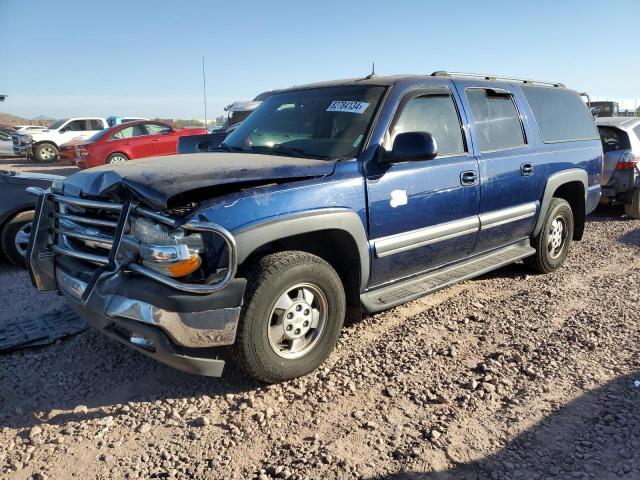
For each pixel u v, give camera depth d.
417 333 4.29
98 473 2.73
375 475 2.68
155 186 3.07
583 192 6.17
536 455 2.82
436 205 4.27
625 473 2.68
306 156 3.99
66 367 3.77
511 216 5.05
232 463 2.79
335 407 3.28
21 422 3.16
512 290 5.37
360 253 3.77
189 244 3.01
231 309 3.09
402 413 3.21
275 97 4.99
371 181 3.82
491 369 3.66
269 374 3.40
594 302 4.95
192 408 3.28
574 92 6.42
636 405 3.24
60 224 3.78
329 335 3.67
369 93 4.24
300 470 2.71
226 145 4.68
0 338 4.10
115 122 24.95
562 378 3.57
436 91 4.50
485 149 4.81
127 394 3.46
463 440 2.95
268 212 3.26
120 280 3.21
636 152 8.81
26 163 22.72
